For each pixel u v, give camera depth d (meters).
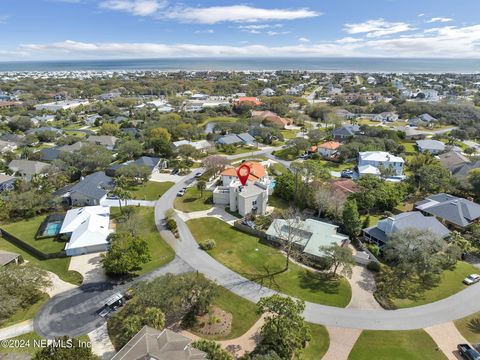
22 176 91.44
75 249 54.94
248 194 69.44
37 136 133.25
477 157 99.06
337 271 51.56
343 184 77.88
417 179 82.25
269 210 73.00
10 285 40.69
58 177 85.31
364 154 100.06
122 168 87.94
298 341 33.84
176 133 133.75
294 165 81.81
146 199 79.25
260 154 118.06
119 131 145.38
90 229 57.94
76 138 125.62
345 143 121.81
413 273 47.94
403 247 48.84
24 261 53.25
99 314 41.50
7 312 39.66
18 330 38.81
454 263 51.69
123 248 50.31
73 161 95.75
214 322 40.22
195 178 93.62
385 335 38.47
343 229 62.97
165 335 32.09
